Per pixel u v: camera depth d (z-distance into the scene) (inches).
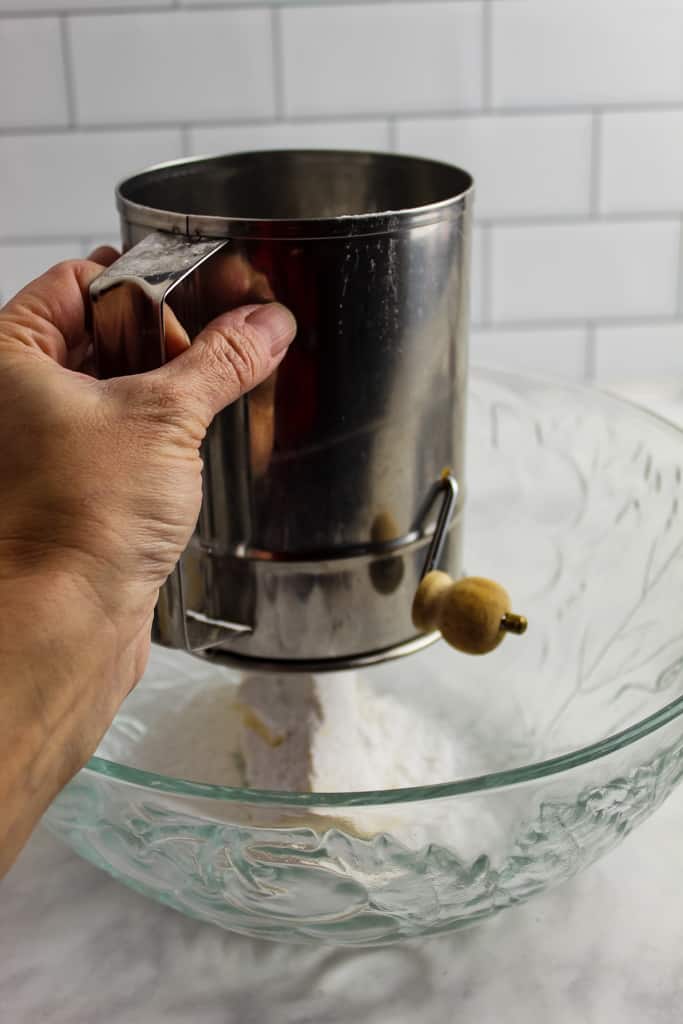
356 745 24.4
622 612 26.7
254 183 23.3
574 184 41.7
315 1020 19.2
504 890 19.2
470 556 30.4
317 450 20.2
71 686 16.7
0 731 15.9
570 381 30.6
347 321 19.4
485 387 31.4
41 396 17.5
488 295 43.4
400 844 18.0
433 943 20.6
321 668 21.9
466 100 40.3
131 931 21.0
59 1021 19.2
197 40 39.1
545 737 25.7
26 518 17.0
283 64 39.6
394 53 39.5
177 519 17.9
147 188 21.5
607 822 19.1
